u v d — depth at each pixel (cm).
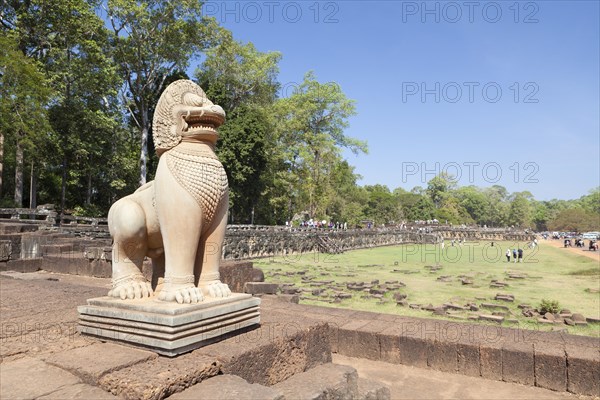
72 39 2359
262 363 300
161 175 322
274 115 3456
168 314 277
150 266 710
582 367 446
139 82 2784
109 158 2727
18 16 2209
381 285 1611
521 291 1562
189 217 316
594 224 7819
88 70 2384
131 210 335
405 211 7869
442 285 1694
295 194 3947
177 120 329
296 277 1864
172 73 2956
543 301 1163
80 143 2431
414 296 1418
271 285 865
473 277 1983
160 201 320
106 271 916
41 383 234
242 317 333
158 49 2666
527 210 9712
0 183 2098
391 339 546
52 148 2416
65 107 2384
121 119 2848
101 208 3091
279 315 408
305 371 341
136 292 327
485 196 10425
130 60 2728
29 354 278
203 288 336
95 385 239
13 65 1909
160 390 229
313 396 277
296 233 3164
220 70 3133
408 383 483
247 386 246
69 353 277
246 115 2903
